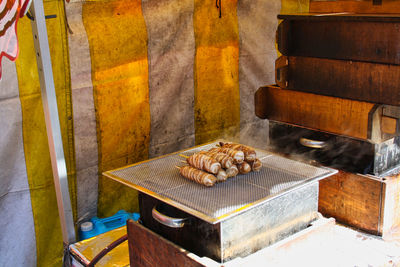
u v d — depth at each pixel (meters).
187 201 1.77
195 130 3.40
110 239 2.60
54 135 2.11
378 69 2.25
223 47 3.40
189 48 3.20
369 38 2.28
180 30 3.12
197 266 1.73
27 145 2.60
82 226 2.85
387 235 2.34
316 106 2.54
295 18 2.53
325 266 1.99
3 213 2.58
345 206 2.47
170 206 1.93
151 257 2.04
